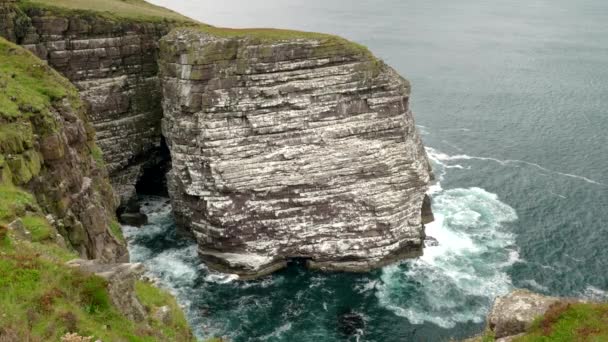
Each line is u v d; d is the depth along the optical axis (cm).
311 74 5278
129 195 6700
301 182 5403
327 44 5269
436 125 9956
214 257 5594
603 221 6347
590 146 8694
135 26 6359
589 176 7600
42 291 1716
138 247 5978
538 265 5522
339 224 5578
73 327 1642
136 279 2505
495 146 8869
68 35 5878
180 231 6238
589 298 4959
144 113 6694
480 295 5069
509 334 2131
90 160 4172
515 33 18438
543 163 8106
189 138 5534
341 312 4878
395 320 4750
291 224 5528
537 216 6519
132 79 6494
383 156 5553
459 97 11588
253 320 4756
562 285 5194
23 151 3073
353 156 5472
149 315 2206
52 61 5847
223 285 5322
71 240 3262
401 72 13588
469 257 5697
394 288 5241
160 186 7338
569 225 6281
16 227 2331
